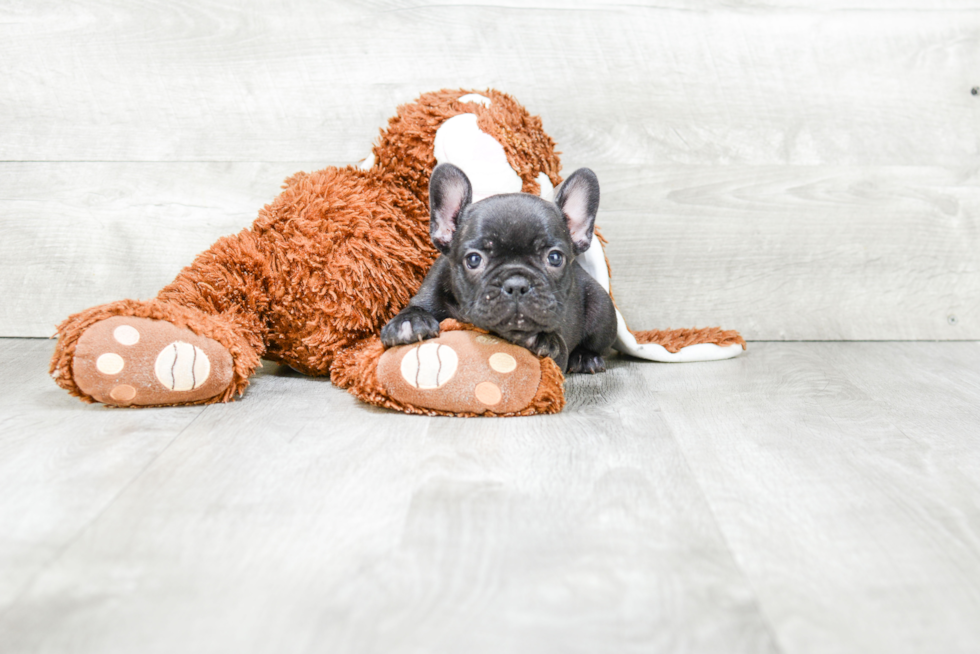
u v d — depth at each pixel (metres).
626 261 2.58
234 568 1.06
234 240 2.04
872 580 1.05
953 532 1.19
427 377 1.68
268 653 0.87
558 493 1.31
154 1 2.42
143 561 1.08
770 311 2.63
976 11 2.52
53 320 2.55
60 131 2.48
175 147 2.49
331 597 0.99
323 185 2.09
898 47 2.53
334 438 1.58
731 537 1.17
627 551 1.12
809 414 1.79
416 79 2.49
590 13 2.47
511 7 2.46
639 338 2.40
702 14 2.49
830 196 2.58
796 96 2.54
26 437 1.56
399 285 2.01
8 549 1.11
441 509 1.25
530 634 0.92
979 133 2.57
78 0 2.41
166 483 1.34
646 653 0.89
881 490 1.35
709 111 2.53
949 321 2.66
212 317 1.88
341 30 2.46
